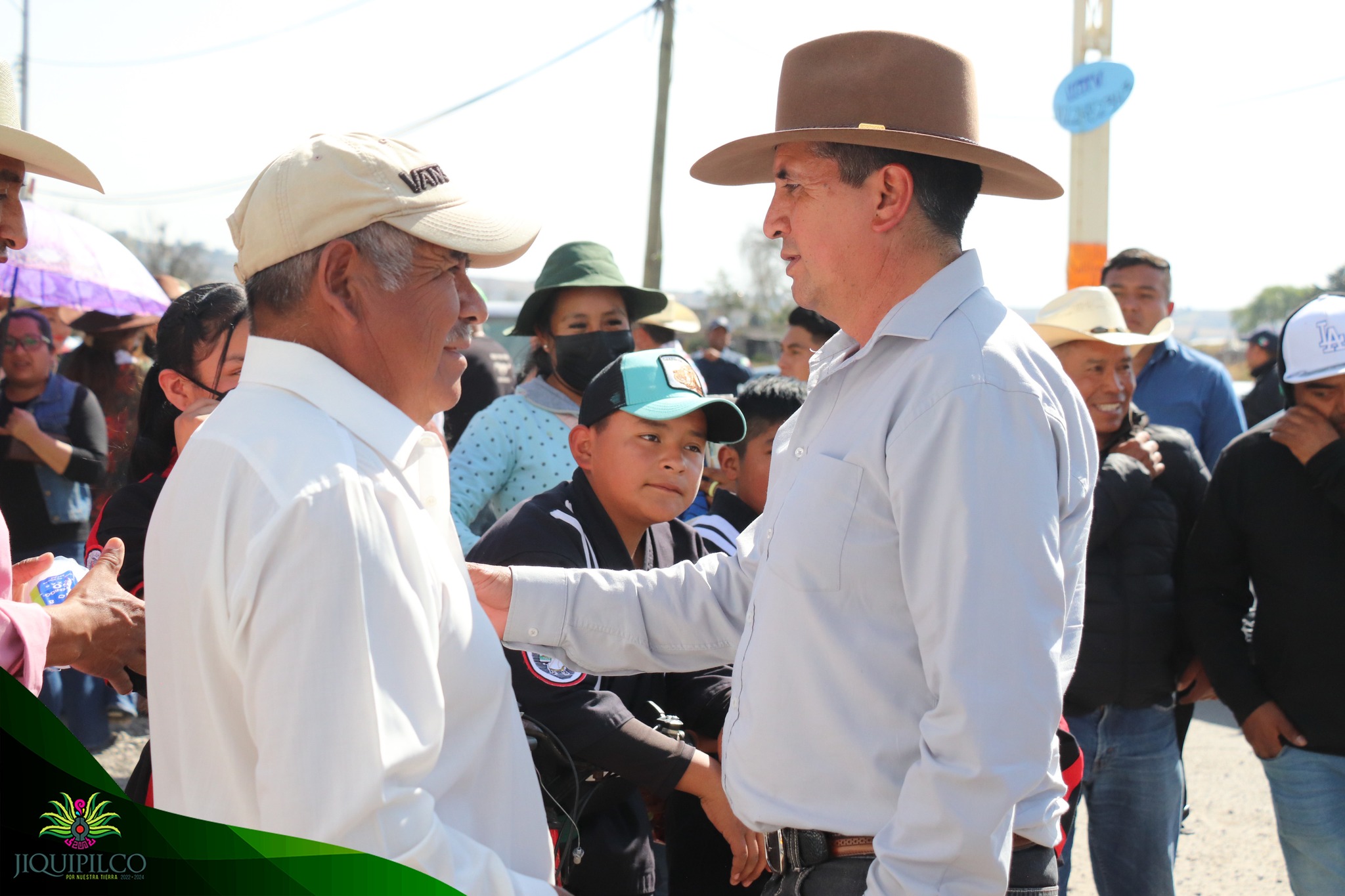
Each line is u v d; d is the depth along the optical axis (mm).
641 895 2359
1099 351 3158
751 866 2240
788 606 1658
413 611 1228
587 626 2025
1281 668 2775
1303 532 2725
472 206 1425
